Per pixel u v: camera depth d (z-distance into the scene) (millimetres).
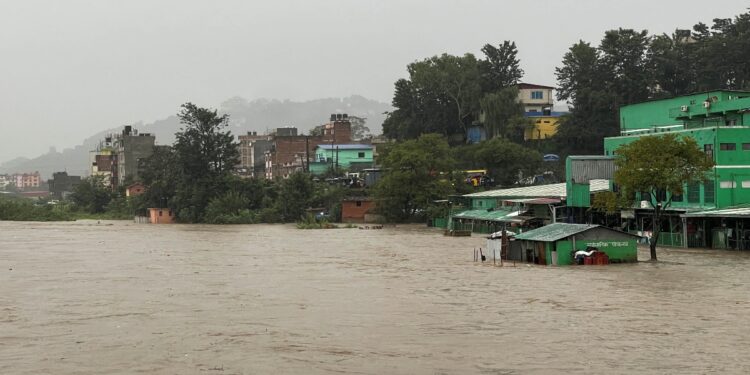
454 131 143125
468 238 82375
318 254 63031
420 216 114875
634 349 25562
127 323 30516
